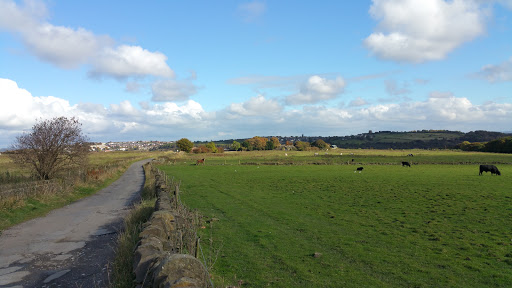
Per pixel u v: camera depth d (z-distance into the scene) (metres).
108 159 82.19
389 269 10.08
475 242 12.88
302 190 29.70
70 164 29.33
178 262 5.32
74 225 15.01
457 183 33.69
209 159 92.38
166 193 18.83
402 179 38.41
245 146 189.62
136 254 6.97
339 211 19.73
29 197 20.05
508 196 24.41
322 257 11.20
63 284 8.02
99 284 7.94
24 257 10.27
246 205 21.86
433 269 10.06
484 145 148.25
